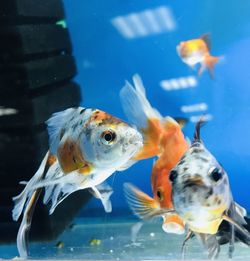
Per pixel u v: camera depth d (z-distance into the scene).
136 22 0.74
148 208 0.34
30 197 0.38
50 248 0.47
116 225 0.55
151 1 0.73
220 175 0.30
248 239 0.34
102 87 0.73
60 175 0.35
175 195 0.30
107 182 0.40
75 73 0.73
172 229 0.35
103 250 0.44
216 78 0.72
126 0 0.73
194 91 0.72
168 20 0.73
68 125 0.34
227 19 0.72
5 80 0.61
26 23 0.61
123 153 0.33
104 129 0.33
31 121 0.60
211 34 0.73
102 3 0.73
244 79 0.71
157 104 0.73
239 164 0.65
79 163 0.34
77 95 0.71
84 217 0.59
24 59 0.60
